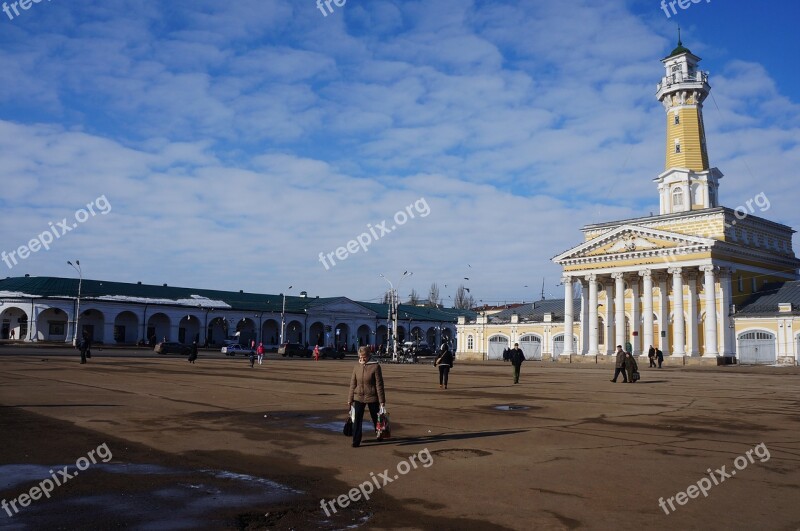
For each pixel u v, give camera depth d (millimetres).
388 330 108250
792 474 8898
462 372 42094
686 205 70938
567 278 74750
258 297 105625
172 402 17312
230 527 6418
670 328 69375
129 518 6641
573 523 6590
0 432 11633
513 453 10281
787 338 59969
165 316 90438
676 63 72750
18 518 6602
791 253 78438
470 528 6430
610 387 27203
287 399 18828
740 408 17891
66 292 82312
